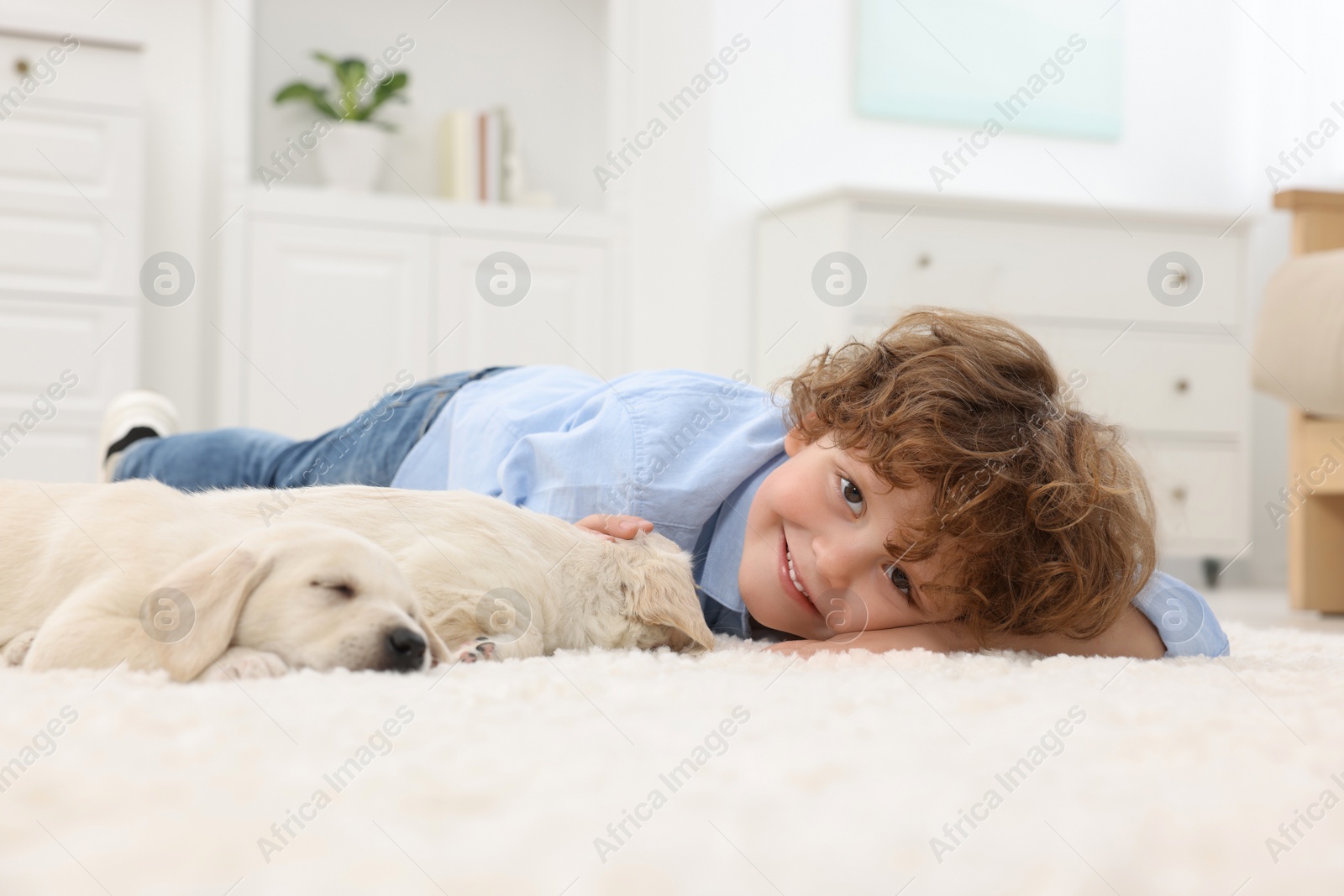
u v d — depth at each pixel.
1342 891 0.44
